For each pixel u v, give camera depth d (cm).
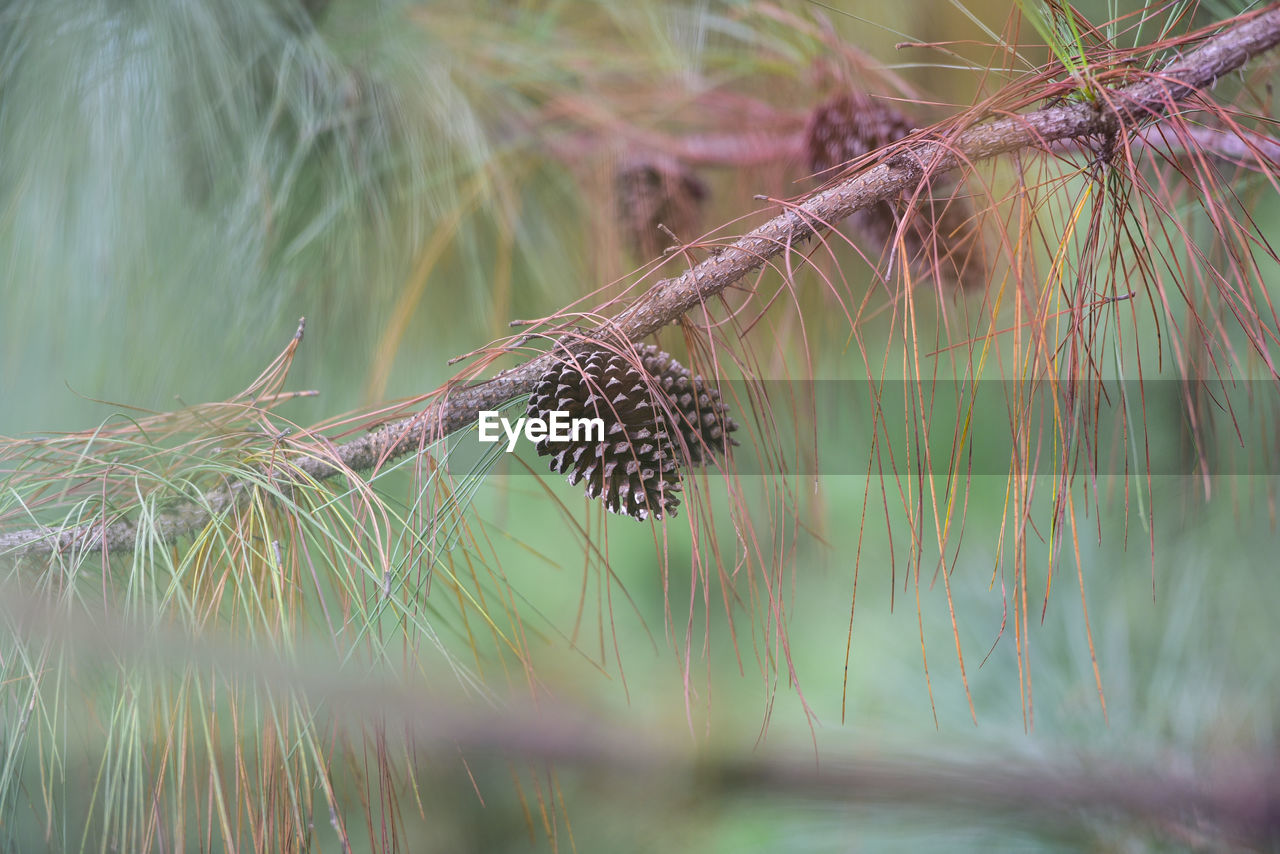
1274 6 145
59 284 169
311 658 147
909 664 169
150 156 168
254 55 170
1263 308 167
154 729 147
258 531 150
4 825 154
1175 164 146
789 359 174
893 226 160
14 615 146
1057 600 169
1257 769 157
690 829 167
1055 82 146
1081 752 161
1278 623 165
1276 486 167
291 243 172
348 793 155
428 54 173
